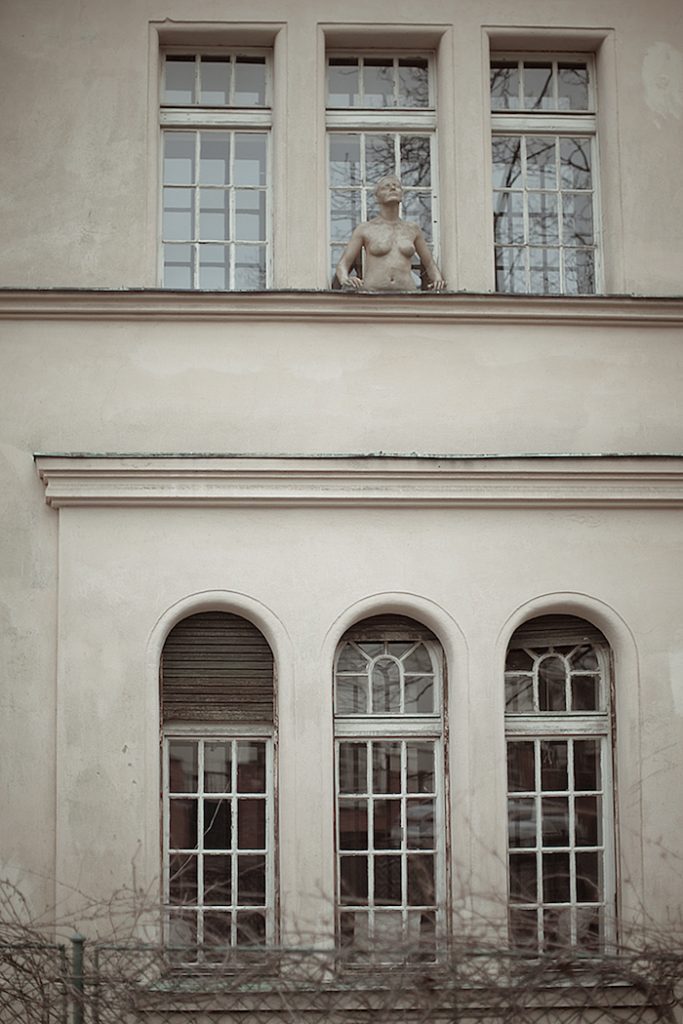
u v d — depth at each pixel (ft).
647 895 41.50
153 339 42.47
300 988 38.09
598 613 42.14
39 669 41.37
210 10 44.04
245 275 44.27
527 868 42.24
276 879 41.47
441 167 44.60
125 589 41.39
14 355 42.27
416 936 40.01
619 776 42.06
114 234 43.01
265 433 42.34
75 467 41.19
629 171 44.14
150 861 40.70
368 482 41.63
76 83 43.50
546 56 45.55
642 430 43.01
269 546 41.73
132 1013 37.76
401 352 42.78
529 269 44.86
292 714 41.39
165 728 41.93
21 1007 38.86
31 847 40.83
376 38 44.70
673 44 44.75
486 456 41.55
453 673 41.78
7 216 42.83
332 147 45.03
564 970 36.32
